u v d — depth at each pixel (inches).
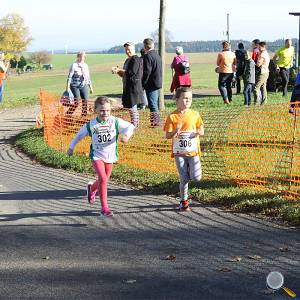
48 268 220.8
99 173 297.3
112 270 217.2
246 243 244.2
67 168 440.5
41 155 489.4
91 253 238.1
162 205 314.2
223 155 404.5
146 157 422.3
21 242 256.4
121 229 272.7
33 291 198.1
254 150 411.8
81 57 627.2
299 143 394.9
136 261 226.7
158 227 273.3
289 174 344.5
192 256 230.4
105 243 251.3
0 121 788.6
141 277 209.2
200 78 1644.9
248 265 218.1
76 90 629.6
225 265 219.0
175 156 301.4
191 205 311.9
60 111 563.2
